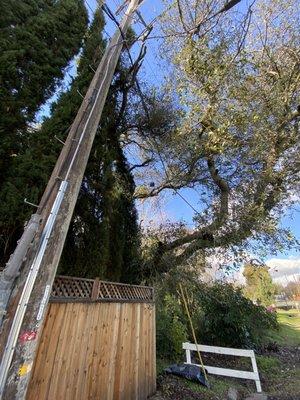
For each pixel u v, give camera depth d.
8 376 1.99
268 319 10.46
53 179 2.71
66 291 3.16
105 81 3.75
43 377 2.65
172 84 6.25
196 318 8.44
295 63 5.75
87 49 5.11
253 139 5.48
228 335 8.29
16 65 4.11
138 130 6.86
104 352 3.55
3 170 3.65
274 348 9.50
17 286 2.16
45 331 2.77
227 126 5.06
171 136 6.31
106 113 5.34
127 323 4.18
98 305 3.60
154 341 4.95
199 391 4.92
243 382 6.20
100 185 4.85
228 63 4.98
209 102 5.31
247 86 5.38
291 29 5.74
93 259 4.38
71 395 2.94
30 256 2.29
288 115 5.77
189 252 6.69
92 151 4.80
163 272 6.90
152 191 7.65
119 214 5.57
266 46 5.74
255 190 5.96
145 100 6.61
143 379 4.32
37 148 3.81
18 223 3.34
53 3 5.34
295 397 5.29
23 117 4.02
